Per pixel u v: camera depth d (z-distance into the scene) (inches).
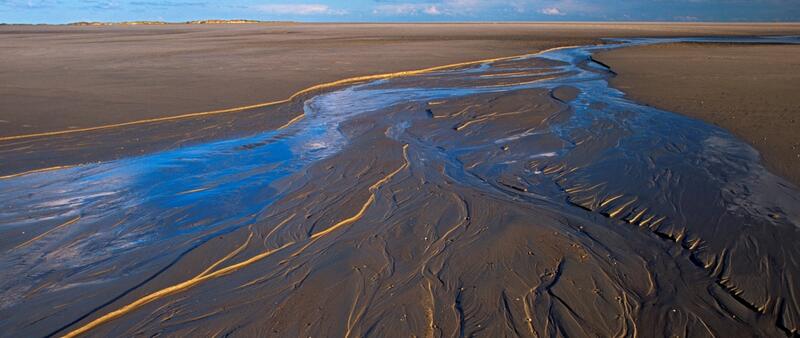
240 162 311.3
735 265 177.9
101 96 504.7
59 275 179.9
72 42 1508.4
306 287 167.5
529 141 345.1
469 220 219.3
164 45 1330.0
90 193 260.5
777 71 659.4
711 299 159.0
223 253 193.6
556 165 294.7
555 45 1306.6
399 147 334.0
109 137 364.5
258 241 203.2
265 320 150.5
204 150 336.8
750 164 280.2
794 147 304.3
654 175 270.2
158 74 673.6
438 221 218.5
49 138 358.6
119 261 189.6
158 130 384.8
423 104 487.5
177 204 244.8
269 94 530.6
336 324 147.9
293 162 309.7
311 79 645.9
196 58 917.2
